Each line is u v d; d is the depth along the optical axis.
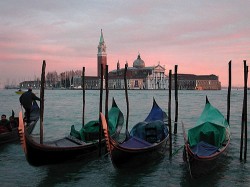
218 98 90.00
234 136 21.88
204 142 14.49
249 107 52.09
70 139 15.66
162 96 102.56
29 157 12.27
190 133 14.77
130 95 111.94
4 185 12.20
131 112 43.72
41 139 14.33
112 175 13.41
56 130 25.27
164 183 12.52
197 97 97.50
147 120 21.56
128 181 12.75
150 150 14.48
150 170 14.07
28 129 19.44
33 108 26.22
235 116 37.12
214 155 13.38
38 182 12.58
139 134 16.48
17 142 19.14
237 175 13.39
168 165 14.77
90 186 12.23
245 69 15.64
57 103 65.50
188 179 12.92
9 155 16.33
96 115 38.75
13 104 59.19
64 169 14.11
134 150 13.49
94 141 16.19
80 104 61.69
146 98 87.94
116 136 19.00
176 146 18.67
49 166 14.02
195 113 41.38
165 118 23.20
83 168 14.26
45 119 33.53
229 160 15.51
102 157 15.87
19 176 13.20
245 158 15.45
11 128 18.62
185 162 13.77
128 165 13.66
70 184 12.43
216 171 13.88
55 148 13.16
